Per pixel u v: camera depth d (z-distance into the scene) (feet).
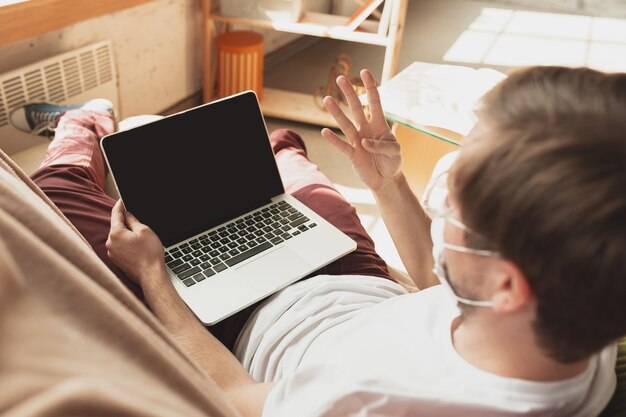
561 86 1.41
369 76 3.10
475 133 1.53
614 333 1.41
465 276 1.68
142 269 3.04
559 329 1.46
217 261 3.31
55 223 1.42
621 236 1.25
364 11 7.65
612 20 14.42
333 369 2.16
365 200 6.97
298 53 11.00
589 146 1.29
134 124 5.05
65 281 1.06
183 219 3.47
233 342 3.15
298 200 3.93
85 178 4.01
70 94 6.48
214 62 8.77
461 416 1.78
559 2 15.52
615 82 1.39
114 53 7.14
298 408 2.08
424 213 3.27
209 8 7.86
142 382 1.04
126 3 6.33
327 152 7.86
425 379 1.91
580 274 1.32
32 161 4.80
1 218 1.07
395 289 3.17
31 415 0.72
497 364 1.75
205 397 1.24
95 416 0.81
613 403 1.93
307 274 3.28
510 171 1.36
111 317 1.09
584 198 1.26
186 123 3.53
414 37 12.18
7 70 5.89
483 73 4.90
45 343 0.92
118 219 3.17
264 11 7.77
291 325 2.80
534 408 1.68
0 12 4.93
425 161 5.26
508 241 1.40
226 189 3.65
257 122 3.80
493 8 14.58
